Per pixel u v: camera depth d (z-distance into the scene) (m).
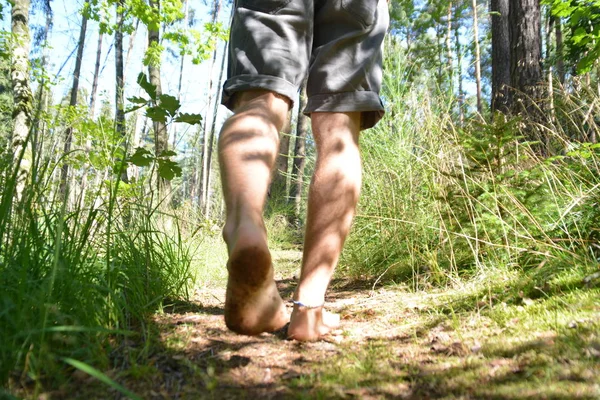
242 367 1.21
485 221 2.46
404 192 3.20
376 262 3.17
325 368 1.20
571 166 2.56
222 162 1.27
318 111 1.52
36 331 1.02
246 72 1.44
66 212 1.69
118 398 0.97
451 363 1.18
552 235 2.32
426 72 3.81
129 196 2.57
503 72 7.38
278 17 1.46
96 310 1.38
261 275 1.13
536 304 1.66
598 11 3.36
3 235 1.32
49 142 1.70
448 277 2.40
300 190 8.09
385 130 3.46
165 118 1.97
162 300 1.95
